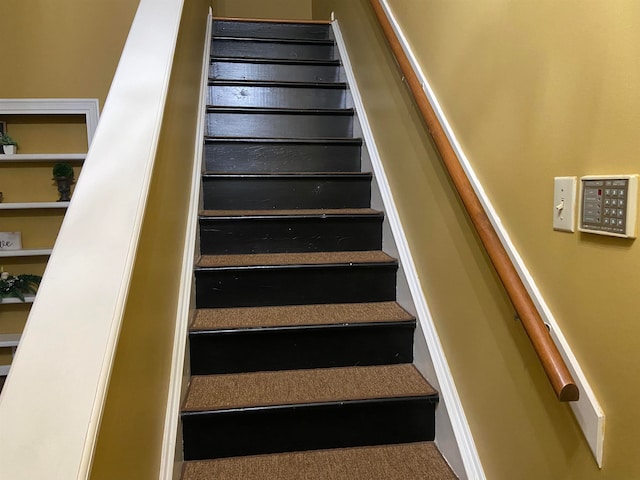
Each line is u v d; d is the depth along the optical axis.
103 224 0.97
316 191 2.41
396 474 1.48
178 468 1.42
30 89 3.04
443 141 1.51
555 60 1.04
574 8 0.98
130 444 0.98
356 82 2.87
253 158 2.56
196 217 2.07
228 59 3.07
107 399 0.81
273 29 3.54
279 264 1.98
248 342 1.76
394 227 2.11
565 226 1.00
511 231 1.22
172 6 1.73
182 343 1.61
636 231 0.83
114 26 3.06
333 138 2.69
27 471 0.62
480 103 1.37
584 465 0.98
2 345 2.88
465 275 1.49
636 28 0.82
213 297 1.95
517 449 1.22
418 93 1.68
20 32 3.00
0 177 3.04
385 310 1.96
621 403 0.88
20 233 3.02
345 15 3.16
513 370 1.24
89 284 0.86
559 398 0.95
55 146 3.08
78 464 0.63
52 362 0.74
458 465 1.47
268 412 1.53
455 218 1.56
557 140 1.04
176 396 1.47
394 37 1.98
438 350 1.68
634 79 0.83
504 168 1.25
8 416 0.67
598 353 0.93
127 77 1.37
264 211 2.31
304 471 1.48
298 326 1.77
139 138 1.18
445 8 1.59
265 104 2.95
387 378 1.75
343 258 2.10
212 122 2.72
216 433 1.53
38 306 0.82
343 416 1.59
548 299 1.07
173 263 1.57
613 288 0.89
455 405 1.54
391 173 2.22
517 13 1.18
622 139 0.86
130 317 0.98
